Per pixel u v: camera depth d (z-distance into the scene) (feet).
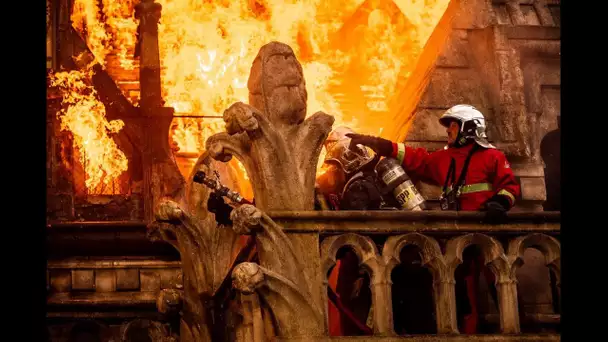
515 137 45.65
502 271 36.09
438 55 46.80
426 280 40.06
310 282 34.22
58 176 53.47
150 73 56.13
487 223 36.29
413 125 45.65
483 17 47.65
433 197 43.70
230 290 38.37
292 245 34.35
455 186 38.83
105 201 53.72
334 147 39.78
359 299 39.17
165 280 46.44
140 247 46.68
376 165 39.37
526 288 43.01
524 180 45.37
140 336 45.65
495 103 46.21
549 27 47.44
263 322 34.22
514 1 48.49
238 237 39.37
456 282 38.93
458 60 46.96
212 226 39.68
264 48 36.52
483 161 38.75
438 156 39.63
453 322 35.29
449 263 35.73
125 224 46.50
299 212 34.68
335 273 41.73
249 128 34.60
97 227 46.42
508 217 36.42
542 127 46.78
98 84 55.42
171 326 40.83
